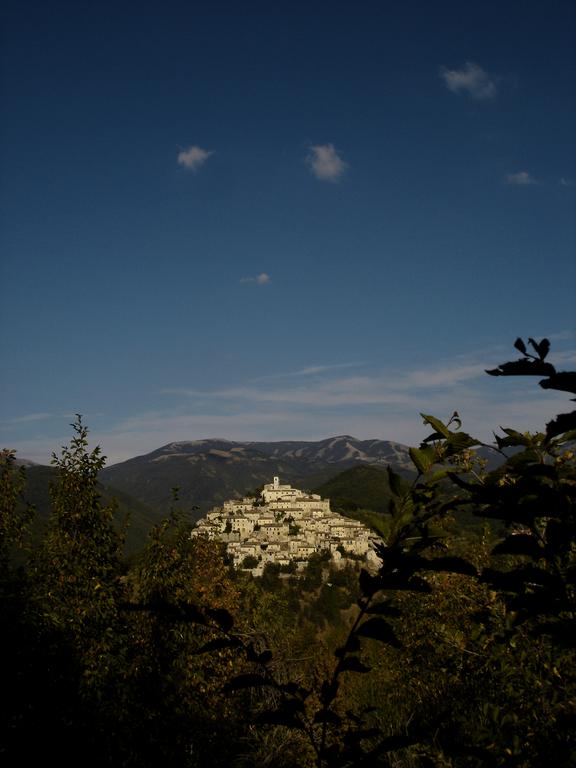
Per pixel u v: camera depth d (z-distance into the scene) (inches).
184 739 471.8
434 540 76.8
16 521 577.9
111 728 463.5
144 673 501.0
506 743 144.7
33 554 563.8
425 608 390.0
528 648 205.8
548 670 195.6
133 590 569.6
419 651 413.1
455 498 79.0
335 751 73.9
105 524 602.5
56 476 602.2
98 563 572.1
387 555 73.0
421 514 79.5
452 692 319.0
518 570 76.9
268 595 762.2
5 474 598.2
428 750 119.3
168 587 547.8
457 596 331.6
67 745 446.0
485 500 78.0
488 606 231.3
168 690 492.7
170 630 526.0
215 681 506.9
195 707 484.1
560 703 180.4
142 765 462.3
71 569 541.0
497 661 222.5
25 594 505.7
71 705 462.9
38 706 450.9
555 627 74.2
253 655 72.4
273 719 73.5
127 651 521.3
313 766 407.8
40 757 430.9
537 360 66.8
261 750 435.5
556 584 74.9
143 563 570.6
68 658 479.8
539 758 125.0
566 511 75.0
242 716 480.7
